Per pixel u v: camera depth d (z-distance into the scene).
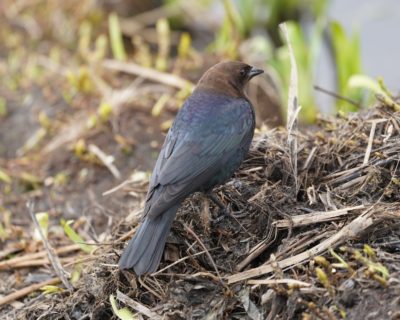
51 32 18.11
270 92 15.80
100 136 13.82
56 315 9.38
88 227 12.05
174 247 9.25
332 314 7.66
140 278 9.04
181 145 9.41
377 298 7.65
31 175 13.48
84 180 13.13
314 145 10.48
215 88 10.35
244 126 9.81
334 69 17.56
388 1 19.42
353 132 10.30
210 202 9.72
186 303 8.64
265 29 18.91
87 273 9.84
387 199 9.08
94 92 15.21
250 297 8.44
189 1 19.48
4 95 15.88
